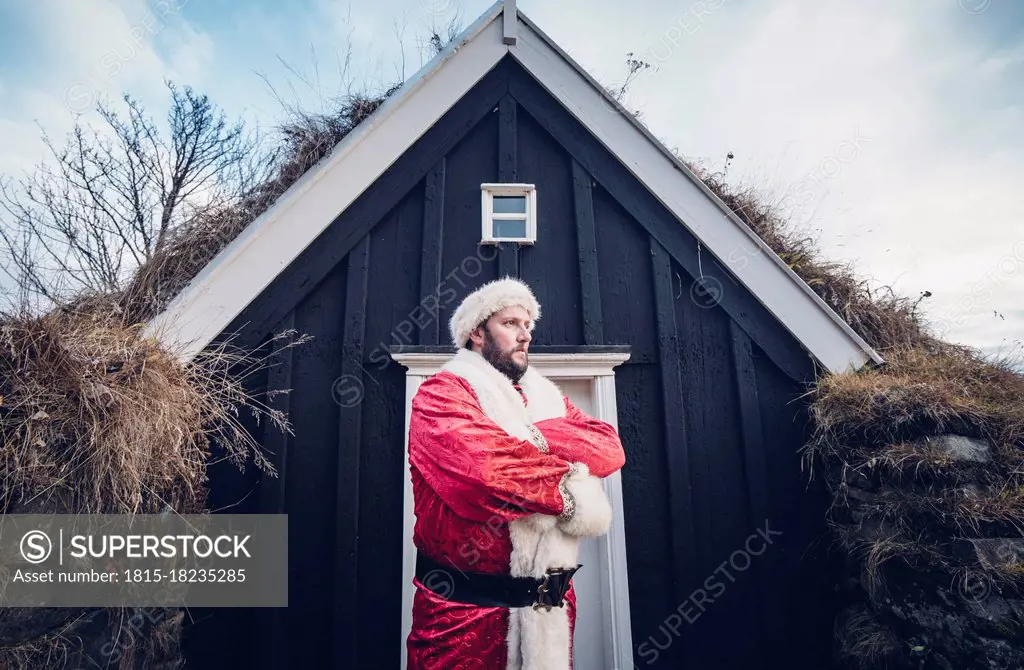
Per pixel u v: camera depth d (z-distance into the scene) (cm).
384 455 291
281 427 288
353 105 454
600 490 187
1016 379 290
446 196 333
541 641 168
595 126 344
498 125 345
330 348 304
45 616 170
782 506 301
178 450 212
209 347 287
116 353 204
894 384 277
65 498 176
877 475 264
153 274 341
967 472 241
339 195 317
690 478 301
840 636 274
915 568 241
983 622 214
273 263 303
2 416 167
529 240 326
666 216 336
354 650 267
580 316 320
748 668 281
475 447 170
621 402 311
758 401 313
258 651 264
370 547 280
